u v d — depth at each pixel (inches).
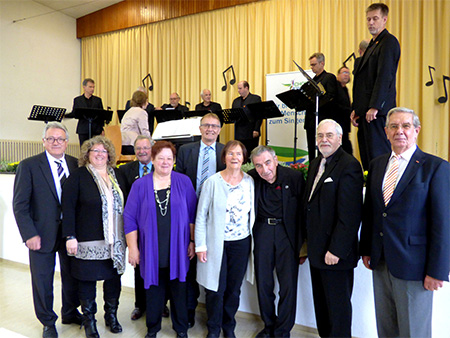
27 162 83.6
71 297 91.3
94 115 175.8
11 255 147.0
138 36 290.8
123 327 92.7
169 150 81.2
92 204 80.2
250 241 84.0
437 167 60.1
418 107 188.9
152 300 82.3
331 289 71.4
